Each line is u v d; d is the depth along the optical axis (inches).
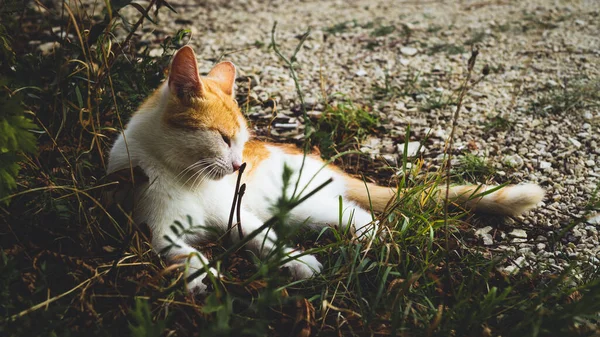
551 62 52.4
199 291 29.3
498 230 35.6
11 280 27.5
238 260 31.6
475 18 63.7
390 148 42.5
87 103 35.0
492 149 41.9
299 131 44.1
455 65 52.6
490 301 27.9
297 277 31.2
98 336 26.1
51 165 34.7
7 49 34.9
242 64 52.8
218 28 61.7
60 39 35.7
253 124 44.6
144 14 34.3
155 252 30.5
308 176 37.2
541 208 37.1
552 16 62.9
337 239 32.9
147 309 24.6
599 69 50.7
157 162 31.8
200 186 32.6
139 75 38.9
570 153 41.2
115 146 32.9
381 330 28.0
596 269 31.4
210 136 31.8
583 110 45.4
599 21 60.6
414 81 49.5
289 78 50.7
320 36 58.9
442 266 31.9
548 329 26.6
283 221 25.1
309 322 28.1
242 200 35.3
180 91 31.5
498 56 54.0
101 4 60.6
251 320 27.4
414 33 59.6
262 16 66.4
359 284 30.0
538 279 31.3
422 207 34.9
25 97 35.2
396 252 32.1
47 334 26.3
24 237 30.6
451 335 27.4
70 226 31.8
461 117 45.4
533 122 44.4
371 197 37.2
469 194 36.0
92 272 29.3
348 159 41.7
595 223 35.5
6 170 27.5
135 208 31.6
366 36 59.2
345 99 47.8
